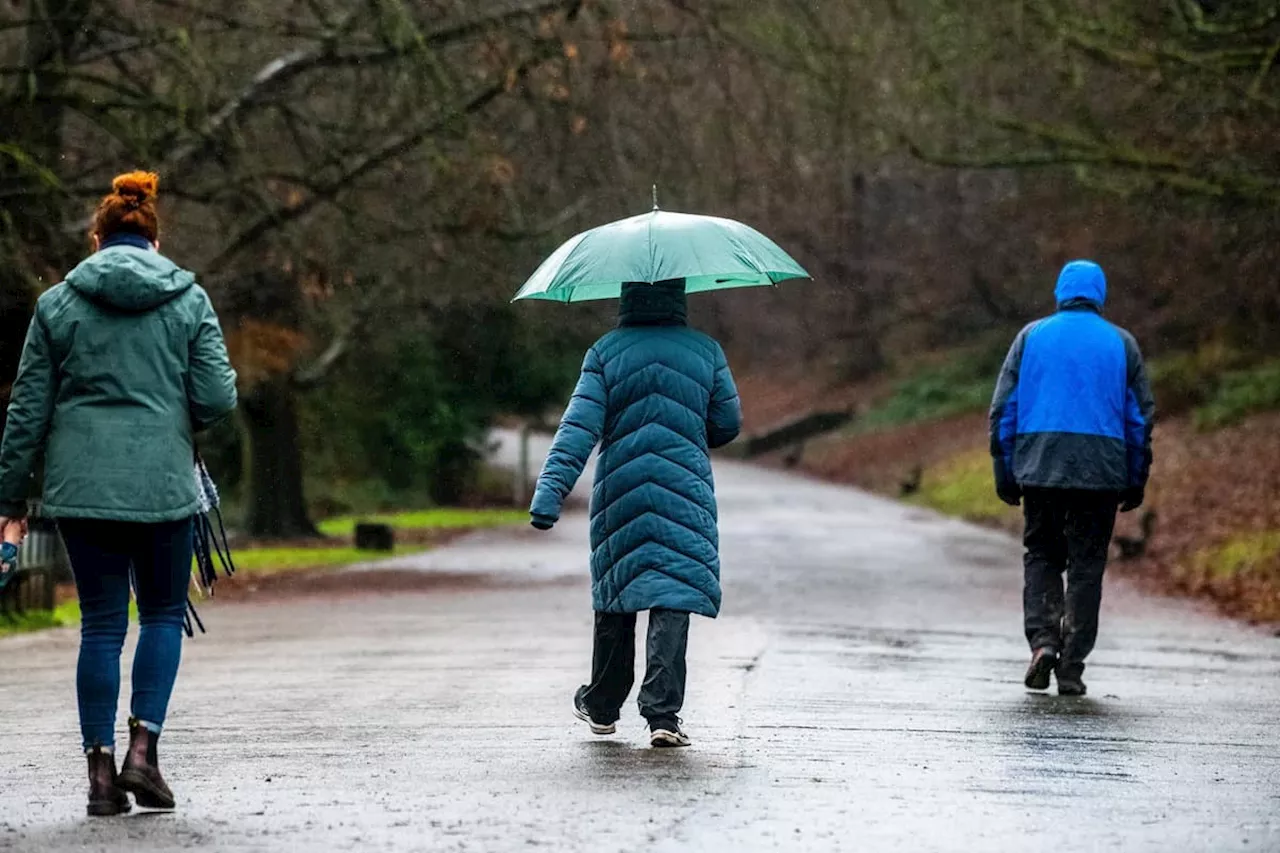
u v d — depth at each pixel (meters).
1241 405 90.00
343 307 77.88
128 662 31.98
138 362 15.93
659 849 14.11
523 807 16.03
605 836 14.62
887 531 79.31
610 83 56.12
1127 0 55.56
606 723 20.39
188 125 48.75
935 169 72.69
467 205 58.84
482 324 108.44
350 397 108.94
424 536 86.75
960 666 29.84
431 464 117.31
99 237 16.61
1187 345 109.62
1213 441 84.25
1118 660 31.50
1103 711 23.86
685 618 19.47
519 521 101.06
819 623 38.66
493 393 116.38
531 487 126.69
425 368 113.56
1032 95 65.00
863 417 162.12
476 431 118.38
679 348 19.66
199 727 22.58
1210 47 54.97
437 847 14.22
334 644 35.47
